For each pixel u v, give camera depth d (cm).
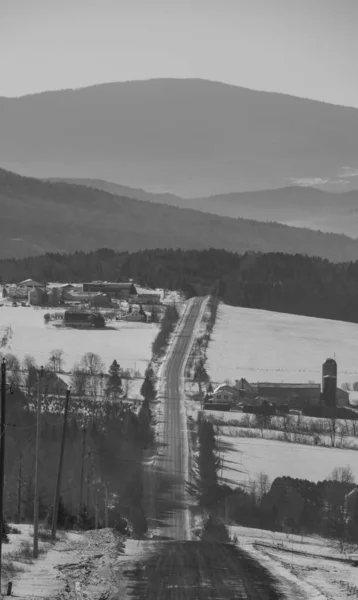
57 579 10162
